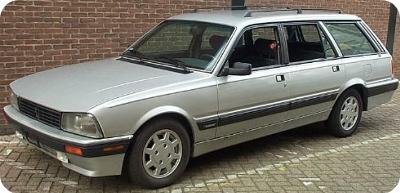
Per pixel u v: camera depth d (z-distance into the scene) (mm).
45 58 6586
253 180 4953
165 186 4676
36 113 4508
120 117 4164
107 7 7020
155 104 4379
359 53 6691
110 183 4727
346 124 6590
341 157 5781
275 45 5578
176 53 5508
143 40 5871
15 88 4926
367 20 11570
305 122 6031
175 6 7770
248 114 5160
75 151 4059
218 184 4816
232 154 5750
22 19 6289
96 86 4488
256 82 5203
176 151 4691
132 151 4352
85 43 6910
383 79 7000
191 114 4672
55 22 6578
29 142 4641
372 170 5387
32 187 4578
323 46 6191
